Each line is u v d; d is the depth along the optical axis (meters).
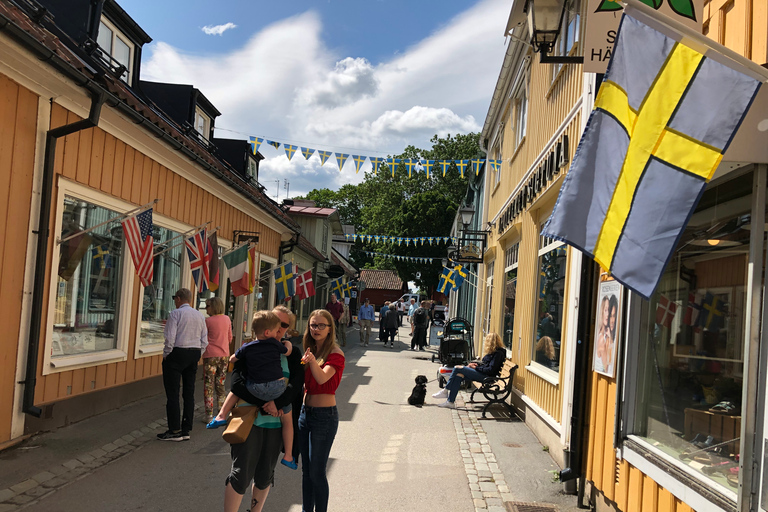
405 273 48.47
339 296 35.53
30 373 6.48
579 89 7.51
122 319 8.89
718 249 3.91
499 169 16.56
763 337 3.34
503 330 13.96
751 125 3.36
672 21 2.86
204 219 11.96
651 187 3.10
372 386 13.27
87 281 7.93
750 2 3.47
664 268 2.96
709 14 3.98
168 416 7.34
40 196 6.60
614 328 5.12
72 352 7.65
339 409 10.27
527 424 9.48
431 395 12.34
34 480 5.42
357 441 7.96
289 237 19.50
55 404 7.07
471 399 11.54
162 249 10.19
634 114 3.26
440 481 6.28
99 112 6.84
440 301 53.19
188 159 10.13
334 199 76.06
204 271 9.40
